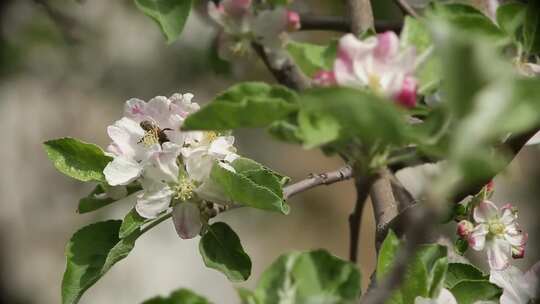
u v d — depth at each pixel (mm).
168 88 2559
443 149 1186
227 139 1315
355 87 1209
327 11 1834
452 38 1136
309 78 1263
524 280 1338
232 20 1388
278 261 1216
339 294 1212
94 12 2553
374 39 1214
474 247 1342
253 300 1212
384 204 1328
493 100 1137
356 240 1340
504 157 1272
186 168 1308
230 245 1315
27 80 2650
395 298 1256
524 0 1376
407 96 1202
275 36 1379
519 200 2287
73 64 2521
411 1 1419
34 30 2268
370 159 1219
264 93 1196
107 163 1324
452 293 1289
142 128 1325
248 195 1286
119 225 1332
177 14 1355
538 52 1322
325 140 1188
